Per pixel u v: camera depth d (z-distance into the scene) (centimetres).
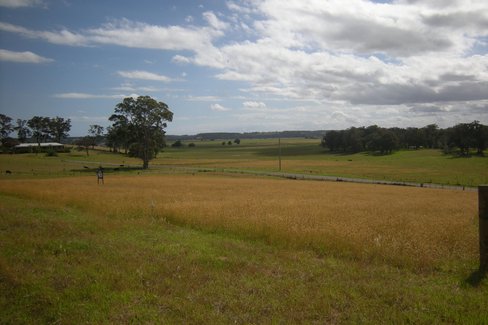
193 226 1518
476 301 677
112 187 3941
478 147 13875
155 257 963
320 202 2595
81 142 18562
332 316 626
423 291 735
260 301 678
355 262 971
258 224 1395
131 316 618
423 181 6794
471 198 3447
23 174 7475
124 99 10000
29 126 18950
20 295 702
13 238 1147
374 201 2906
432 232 1320
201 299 688
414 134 18375
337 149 19750
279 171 9125
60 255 965
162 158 15638
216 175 7856
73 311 637
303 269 886
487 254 849
